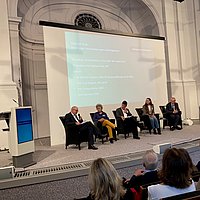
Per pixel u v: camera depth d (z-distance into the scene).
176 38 8.84
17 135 3.66
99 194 1.53
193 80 8.80
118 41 7.12
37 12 7.45
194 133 6.11
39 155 4.55
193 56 8.82
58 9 7.77
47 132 7.50
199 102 8.78
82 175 3.43
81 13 8.09
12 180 3.10
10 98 5.82
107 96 6.82
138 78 7.44
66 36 6.18
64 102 6.04
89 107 6.46
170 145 4.02
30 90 7.26
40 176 3.23
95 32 6.71
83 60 6.45
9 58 5.93
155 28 8.62
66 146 5.16
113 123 5.84
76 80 6.29
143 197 1.67
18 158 3.66
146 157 2.20
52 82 5.89
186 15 8.91
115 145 5.14
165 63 8.53
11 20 6.28
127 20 8.89
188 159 1.60
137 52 7.48
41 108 7.44
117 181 1.57
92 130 5.02
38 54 7.50
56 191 3.26
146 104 6.56
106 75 6.83
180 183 1.55
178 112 6.92
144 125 6.41
